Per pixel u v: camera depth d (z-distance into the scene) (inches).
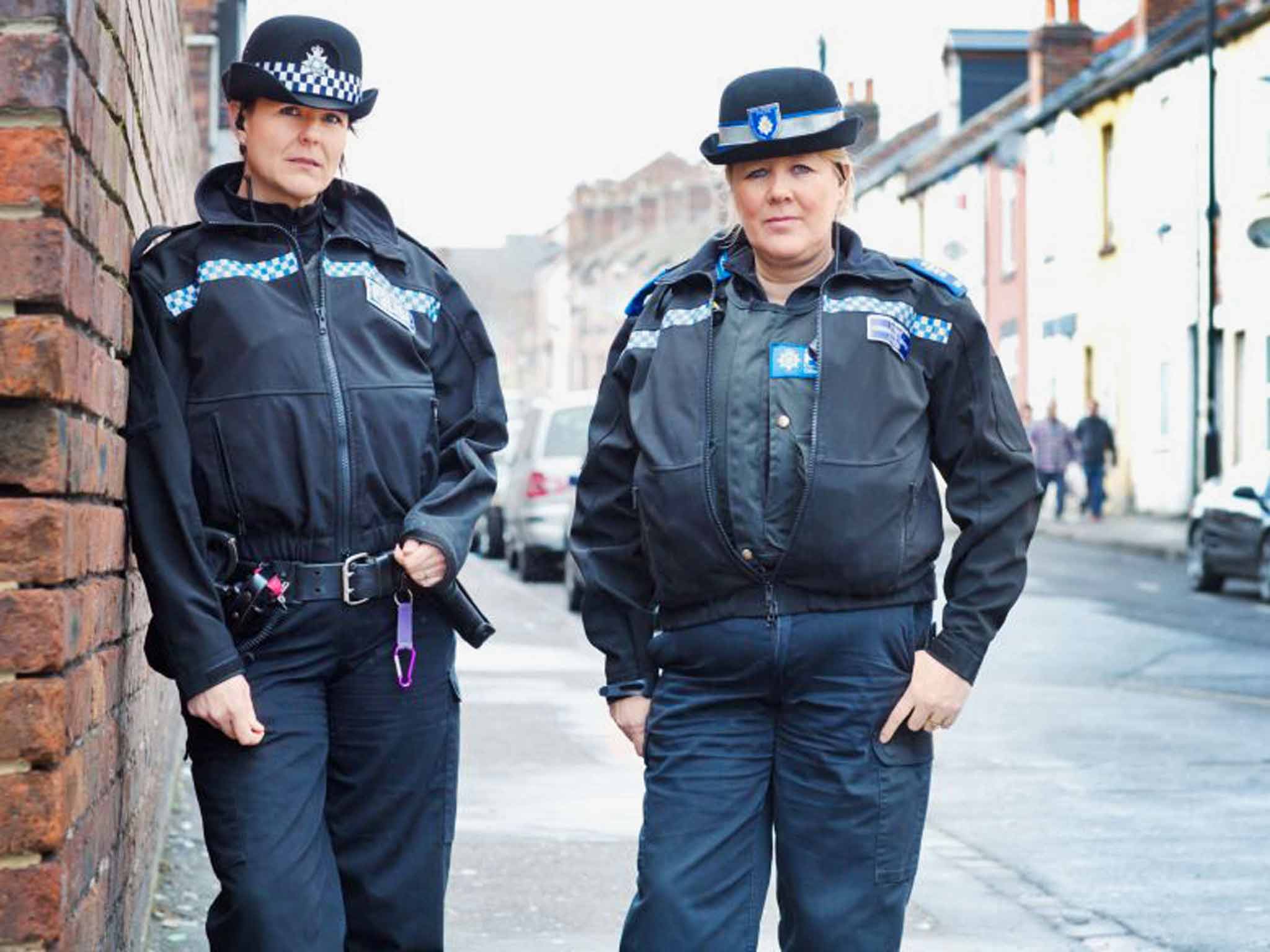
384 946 159.2
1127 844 291.4
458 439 161.8
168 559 145.1
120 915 157.8
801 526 143.8
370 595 151.9
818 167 147.8
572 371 3671.3
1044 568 999.6
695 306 149.3
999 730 415.8
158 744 239.8
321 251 154.6
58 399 109.3
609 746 385.1
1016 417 150.5
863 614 145.9
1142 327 1411.2
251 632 150.3
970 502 149.6
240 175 159.2
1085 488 1505.9
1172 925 240.8
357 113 157.4
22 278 108.4
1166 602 781.9
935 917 243.9
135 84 163.6
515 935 231.1
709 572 145.7
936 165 1932.8
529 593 831.1
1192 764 367.9
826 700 145.6
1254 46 1218.6
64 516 111.0
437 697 158.6
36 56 108.3
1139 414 1423.5
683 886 144.5
